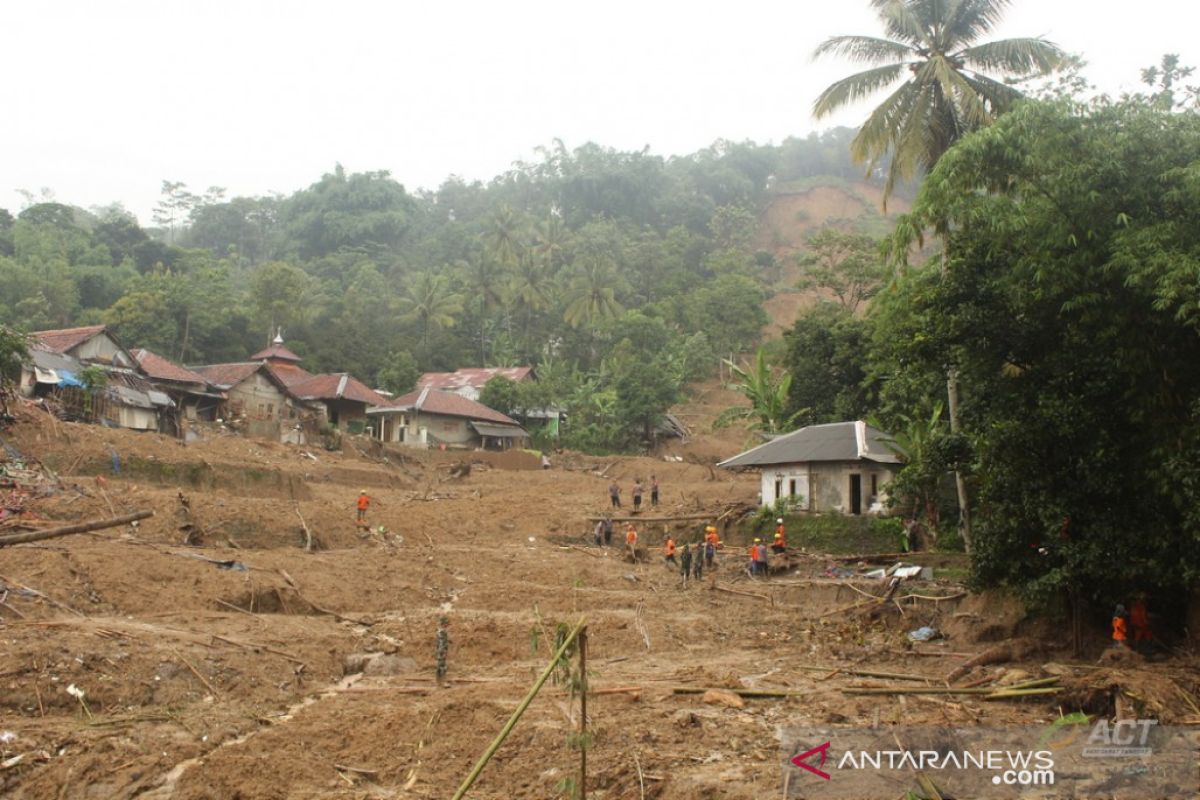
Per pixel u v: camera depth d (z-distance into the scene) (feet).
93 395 132.77
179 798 38.17
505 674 62.13
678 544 124.47
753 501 134.51
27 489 85.10
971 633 71.00
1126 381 60.85
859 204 529.45
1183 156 55.62
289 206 405.18
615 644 71.72
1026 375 65.72
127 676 50.49
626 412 225.15
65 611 60.13
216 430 157.89
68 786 39.09
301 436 170.50
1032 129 56.65
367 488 142.51
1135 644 61.16
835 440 121.29
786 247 488.85
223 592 69.97
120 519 56.34
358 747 44.86
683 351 289.94
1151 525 59.36
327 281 316.40
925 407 114.42
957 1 93.56
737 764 40.75
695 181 483.51
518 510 131.95
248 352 250.37
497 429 211.61
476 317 298.76
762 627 79.56
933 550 103.81
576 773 39.55
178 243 422.00
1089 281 57.98
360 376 256.73
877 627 77.87
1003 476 65.16
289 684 55.67
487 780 40.60
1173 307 55.42
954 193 59.93
